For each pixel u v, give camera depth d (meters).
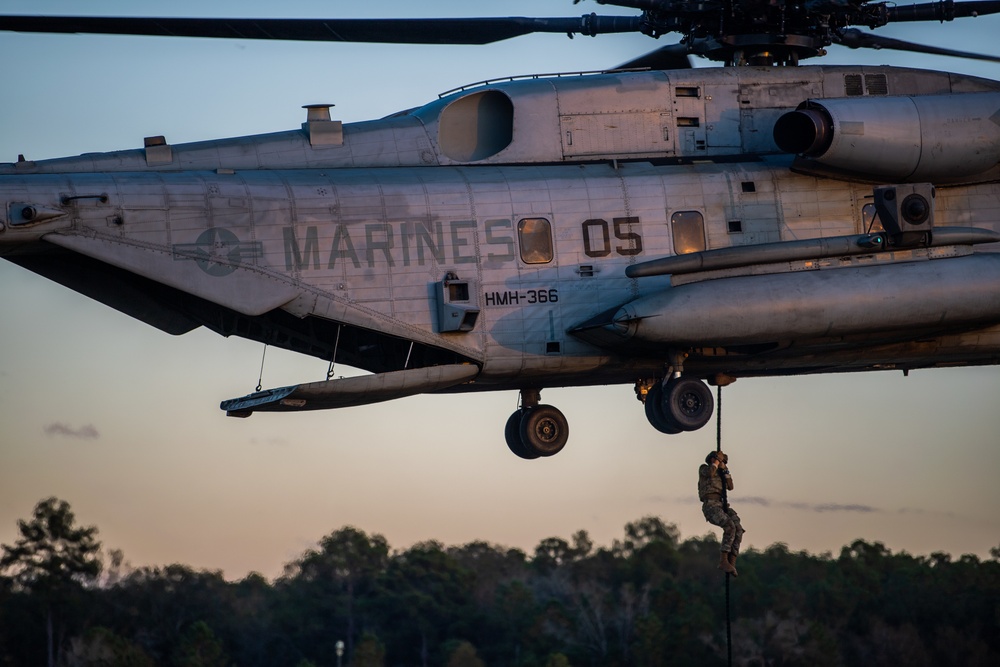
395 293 53.12
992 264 54.44
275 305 52.25
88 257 55.72
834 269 53.84
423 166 56.09
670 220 55.19
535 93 56.59
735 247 53.44
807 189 56.38
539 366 54.38
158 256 51.72
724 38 58.19
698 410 54.53
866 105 55.31
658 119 57.16
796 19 58.12
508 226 54.16
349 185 53.75
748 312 52.28
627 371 56.09
